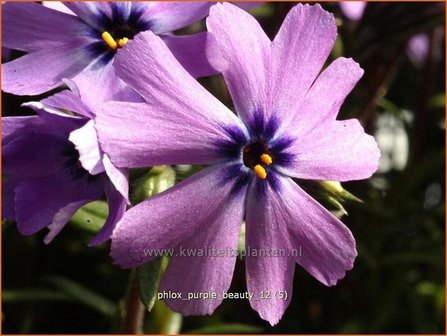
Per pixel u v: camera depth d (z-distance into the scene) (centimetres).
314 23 5
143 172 5
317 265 5
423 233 10
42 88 5
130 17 5
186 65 5
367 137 5
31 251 8
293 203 5
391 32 9
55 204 5
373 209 9
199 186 5
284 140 5
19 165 5
